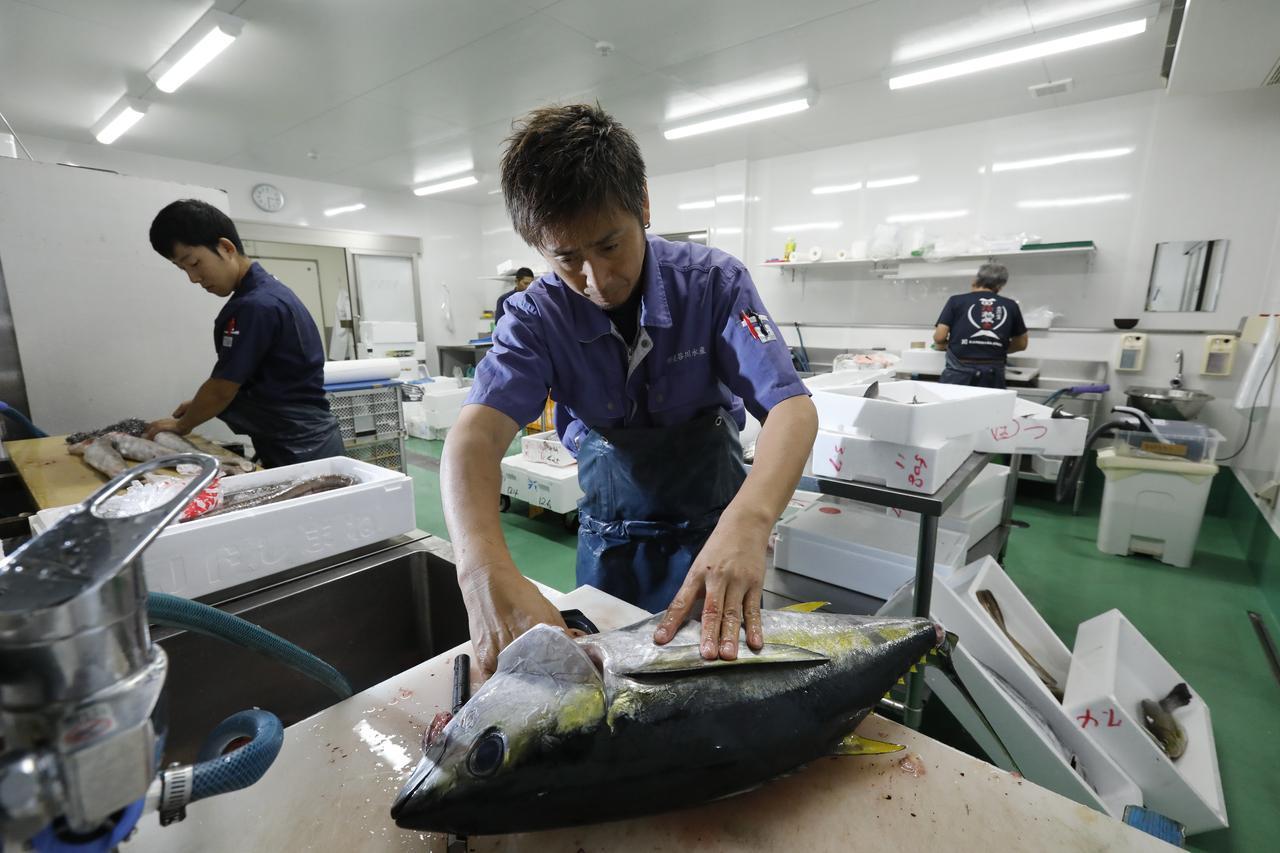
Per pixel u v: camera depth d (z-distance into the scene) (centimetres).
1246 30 241
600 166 73
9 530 129
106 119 425
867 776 61
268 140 488
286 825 56
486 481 87
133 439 163
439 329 762
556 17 294
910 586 150
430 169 589
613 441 112
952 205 467
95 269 240
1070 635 227
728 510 80
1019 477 384
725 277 104
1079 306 423
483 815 50
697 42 320
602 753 52
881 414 129
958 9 283
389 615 116
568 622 79
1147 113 384
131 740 30
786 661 61
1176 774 134
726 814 57
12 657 26
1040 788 59
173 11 285
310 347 192
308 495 109
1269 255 356
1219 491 359
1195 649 216
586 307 102
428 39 316
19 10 281
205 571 95
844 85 379
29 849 29
